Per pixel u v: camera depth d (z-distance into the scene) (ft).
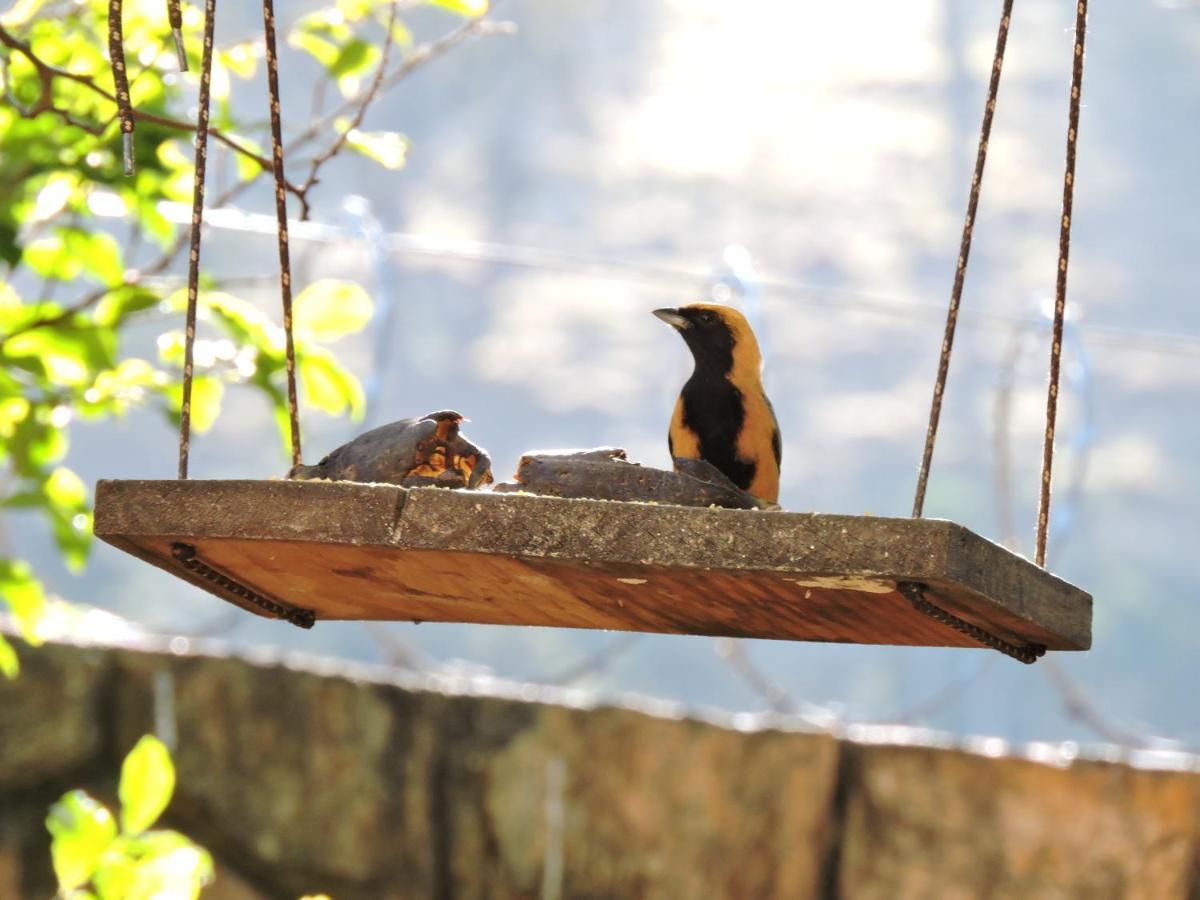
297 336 30.17
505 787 32.73
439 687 33.42
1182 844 31.30
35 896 32.27
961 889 31.73
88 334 30.14
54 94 30.12
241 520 19.62
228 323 30.07
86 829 25.50
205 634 33.63
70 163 29.84
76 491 31.53
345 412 30.78
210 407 30.86
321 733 32.99
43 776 32.73
